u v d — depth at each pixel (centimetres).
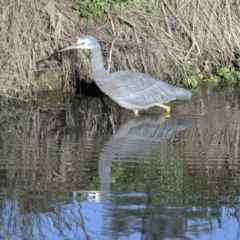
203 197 940
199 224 862
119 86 1383
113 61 1623
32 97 1542
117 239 829
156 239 820
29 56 1568
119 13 1645
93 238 834
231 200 929
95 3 1631
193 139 1212
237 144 1181
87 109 1455
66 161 1083
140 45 1627
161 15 1702
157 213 888
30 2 1580
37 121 1352
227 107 1435
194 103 1478
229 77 1691
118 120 1361
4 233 865
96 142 1195
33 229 870
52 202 930
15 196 948
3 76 1513
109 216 886
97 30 1628
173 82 1650
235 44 1759
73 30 1628
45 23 1619
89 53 1606
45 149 1149
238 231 848
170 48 1666
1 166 1056
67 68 1612
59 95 1586
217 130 1266
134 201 928
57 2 1622
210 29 1734
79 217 883
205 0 1734
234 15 1764
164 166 1055
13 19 1550
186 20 1720
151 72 1641
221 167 1055
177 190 959
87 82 1611
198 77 1688
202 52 1727
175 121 1340
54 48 1623
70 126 1315
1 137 1228
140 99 1388
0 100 1503
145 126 1309
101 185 981
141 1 1684
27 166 1058
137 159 1095
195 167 1054
